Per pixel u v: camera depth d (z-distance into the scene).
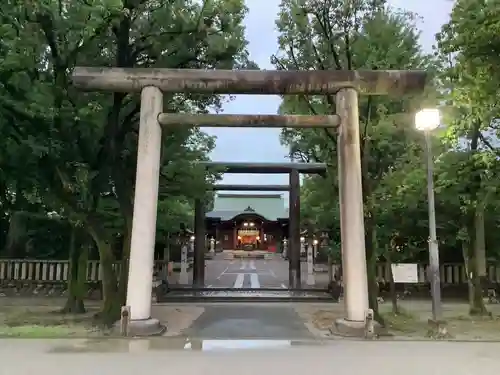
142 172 11.85
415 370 7.73
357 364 8.14
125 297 13.40
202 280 24.89
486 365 8.09
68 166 13.23
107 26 12.32
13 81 11.62
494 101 10.60
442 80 13.16
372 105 14.82
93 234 13.59
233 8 14.22
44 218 22.48
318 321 13.95
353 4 13.31
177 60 14.23
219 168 21.58
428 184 11.74
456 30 10.66
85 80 12.07
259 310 16.73
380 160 16.38
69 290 15.70
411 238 19.81
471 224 15.91
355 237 11.62
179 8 14.01
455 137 11.89
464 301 20.00
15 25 11.24
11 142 12.42
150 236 11.66
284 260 54.28
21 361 8.27
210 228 63.53
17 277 20.77
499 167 12.15
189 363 8.16
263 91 12.43
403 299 20.34
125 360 8.38
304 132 18.08
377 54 13.90
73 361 8.29
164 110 14.58
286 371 7.61
